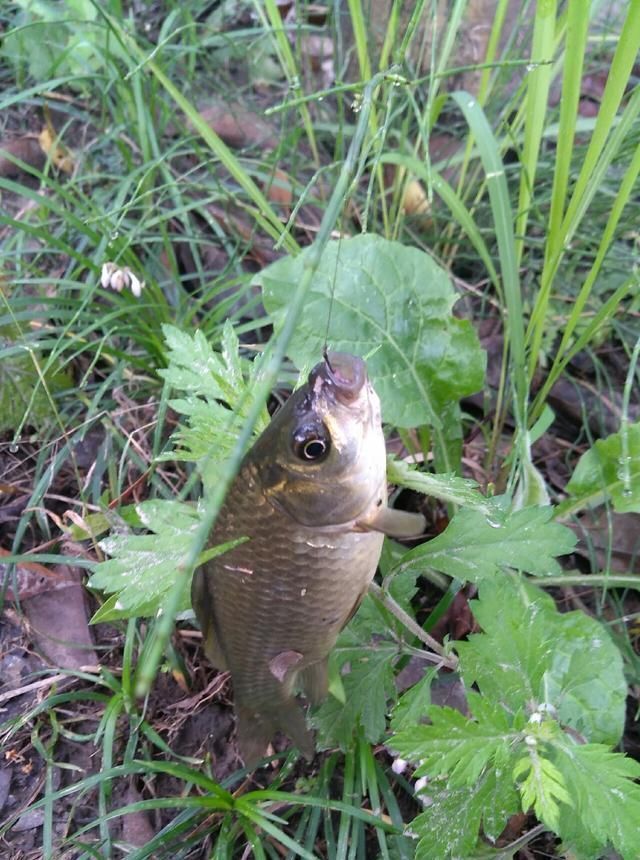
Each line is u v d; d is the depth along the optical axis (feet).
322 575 0.69
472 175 1.37
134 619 0.99
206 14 1.62
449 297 1.03
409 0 1.36
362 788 0.91
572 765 0.68
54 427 1.19
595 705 0.86
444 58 1.08
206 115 1.49
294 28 1.37
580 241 1.34
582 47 0.83
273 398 1.21
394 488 1.15
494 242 1.38
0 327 1.18
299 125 1.46
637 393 1.28
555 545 0.83
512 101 1.19
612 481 1.02
